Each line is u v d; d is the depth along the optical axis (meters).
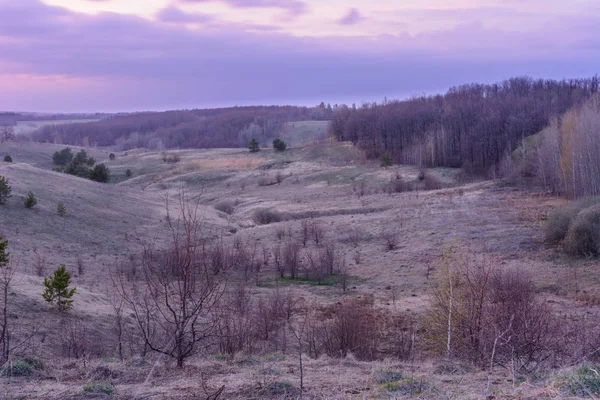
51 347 14.01
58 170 72.50
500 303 12.26
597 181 46.59
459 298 12.78
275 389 7.29
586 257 31.86
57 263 32.38
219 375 8.30
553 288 26.97
